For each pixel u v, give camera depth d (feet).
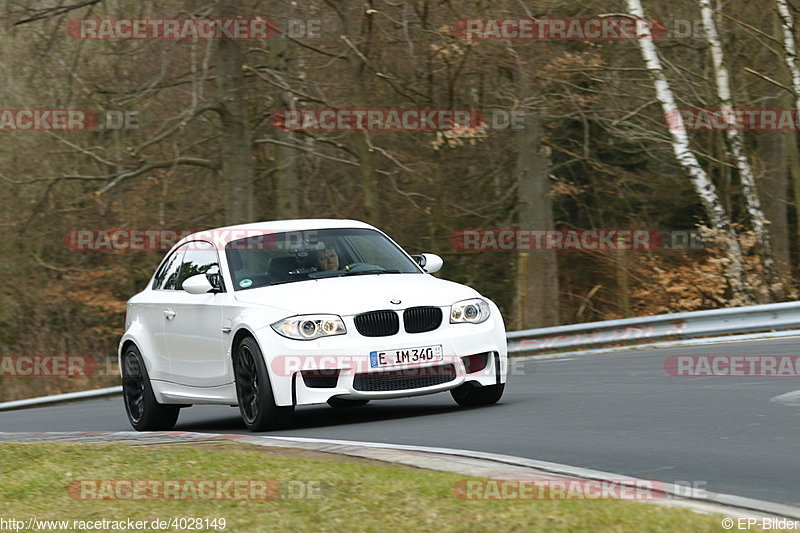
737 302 268.41
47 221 310.86
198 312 112.06
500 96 276.41
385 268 114.01
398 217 317.63
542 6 252.83
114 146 295.89
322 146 304.50
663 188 323.16
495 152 310.45
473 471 73.77
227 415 135.74
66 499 70.79
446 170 310.45
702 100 280.10
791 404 99.35
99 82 273.33
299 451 87.30
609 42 276.62
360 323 101.81
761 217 276.00
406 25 259.39
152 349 120.57
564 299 347.97
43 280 330.54
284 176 294.46
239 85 258.37
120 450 89.71
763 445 80.89
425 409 114.73
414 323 103.55
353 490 67.21
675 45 286.87
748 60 287.69
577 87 265.13
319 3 264.11
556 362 171.12
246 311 104.94
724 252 273.54
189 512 64.49
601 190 319.27
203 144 298.35
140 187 297.33
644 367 146.41
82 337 347.36
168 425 122.93
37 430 139.85
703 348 165.68
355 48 252.42
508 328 330.95
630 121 279.69
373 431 99.35
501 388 110.42
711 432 87.86
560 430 93.15
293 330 101.19
